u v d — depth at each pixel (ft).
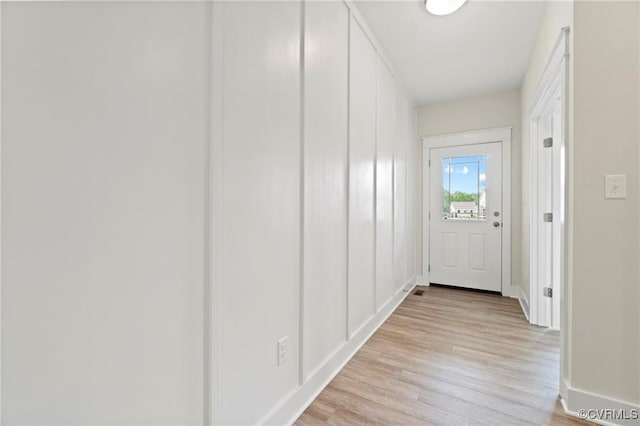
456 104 12.62
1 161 1.86
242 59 3.66
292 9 4.65
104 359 2.38
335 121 5.99
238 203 3.61
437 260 13.07
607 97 4.62
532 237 8.73
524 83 10.38
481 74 10.33
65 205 2.14
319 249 5.44
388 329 8.22
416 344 7.28
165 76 2.78
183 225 2.97
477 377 5.81
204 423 3.22
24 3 1.93
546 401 5.08
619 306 4.56
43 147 2.02
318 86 5.35
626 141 4.51
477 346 7.16
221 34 3.33
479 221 12.23
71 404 2.20
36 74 1.98
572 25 4.90
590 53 4.73
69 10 2.13
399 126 10.65
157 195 2.73
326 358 5.73
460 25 7.59
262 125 4.01
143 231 2.62
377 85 8.27
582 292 4.80
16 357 1.95
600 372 4.66
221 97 3.33
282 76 4.41
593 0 4.70
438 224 13.03
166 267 2.82
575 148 4.86
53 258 2.09
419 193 13.33
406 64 9.62
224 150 3.38
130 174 2.52
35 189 2.00
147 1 2.63
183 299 2.98
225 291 3.42
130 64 2.50
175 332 2.91
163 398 2.82
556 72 6.01
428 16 7.22
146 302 2.66
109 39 2.36
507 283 11.58
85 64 2.22
